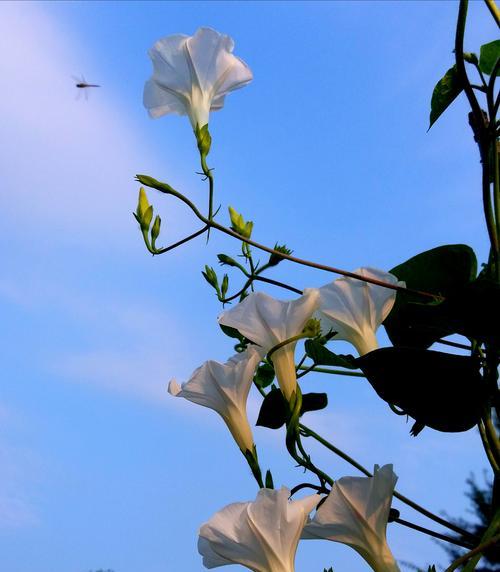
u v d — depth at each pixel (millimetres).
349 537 1003
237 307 1060
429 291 1146
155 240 1176
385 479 991
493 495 1068
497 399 1086
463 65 1094
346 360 1125
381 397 1090
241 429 1062
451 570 1010
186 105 1223
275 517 992
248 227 1212
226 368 1061
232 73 1229
